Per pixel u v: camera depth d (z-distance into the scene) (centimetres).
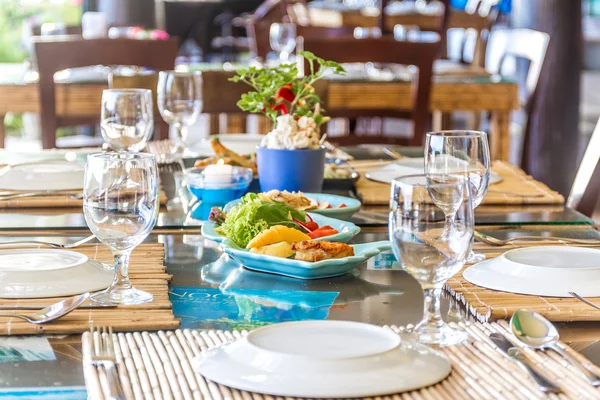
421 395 77
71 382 83
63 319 99
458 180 93
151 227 109
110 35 457
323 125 291
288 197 152
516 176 204
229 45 845
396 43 307
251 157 209
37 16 858
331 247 123
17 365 87
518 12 532
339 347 83
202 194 175
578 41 508
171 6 888
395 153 230
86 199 108
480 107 358
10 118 733
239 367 80
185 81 233
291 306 109
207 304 109
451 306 108
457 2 727
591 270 114
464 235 92
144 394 78
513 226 160
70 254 122
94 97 324
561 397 77
